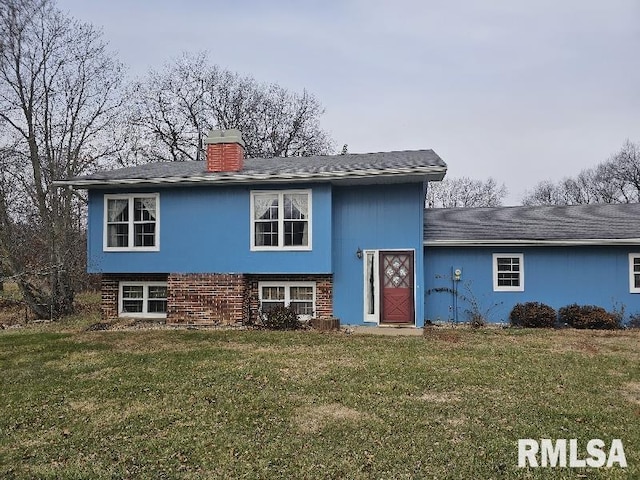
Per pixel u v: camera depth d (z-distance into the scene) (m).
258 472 4.45
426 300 15.14
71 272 17.91
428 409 6.14
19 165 18.77
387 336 11.94
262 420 5.79
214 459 4.74
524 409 6.13
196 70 34.75
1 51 18.03
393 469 4.47
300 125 37.94
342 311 14.09
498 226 15.74
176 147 34.06
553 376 7.77
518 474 4.37
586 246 14.52
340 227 14.23
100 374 8.15
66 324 14.69
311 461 4.66
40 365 8.89
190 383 7.46
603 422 5.67
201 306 14.09
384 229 14.03
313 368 8.35
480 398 6.59
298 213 13.95
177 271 14.32
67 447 5.08
